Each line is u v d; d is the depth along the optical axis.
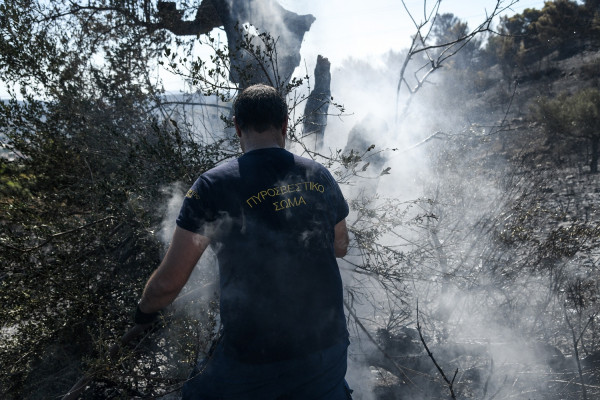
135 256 3.02
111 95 3.54
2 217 2.83
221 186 1.65
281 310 1.61
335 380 1.68
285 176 1.71
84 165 3.23
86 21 3.93
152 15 4.05
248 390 1.62
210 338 2.26
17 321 2.56
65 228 2.83
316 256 1.68
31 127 3.27
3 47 3.26
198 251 1.63
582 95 14.96
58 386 2.64
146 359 2.72
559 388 2.91
